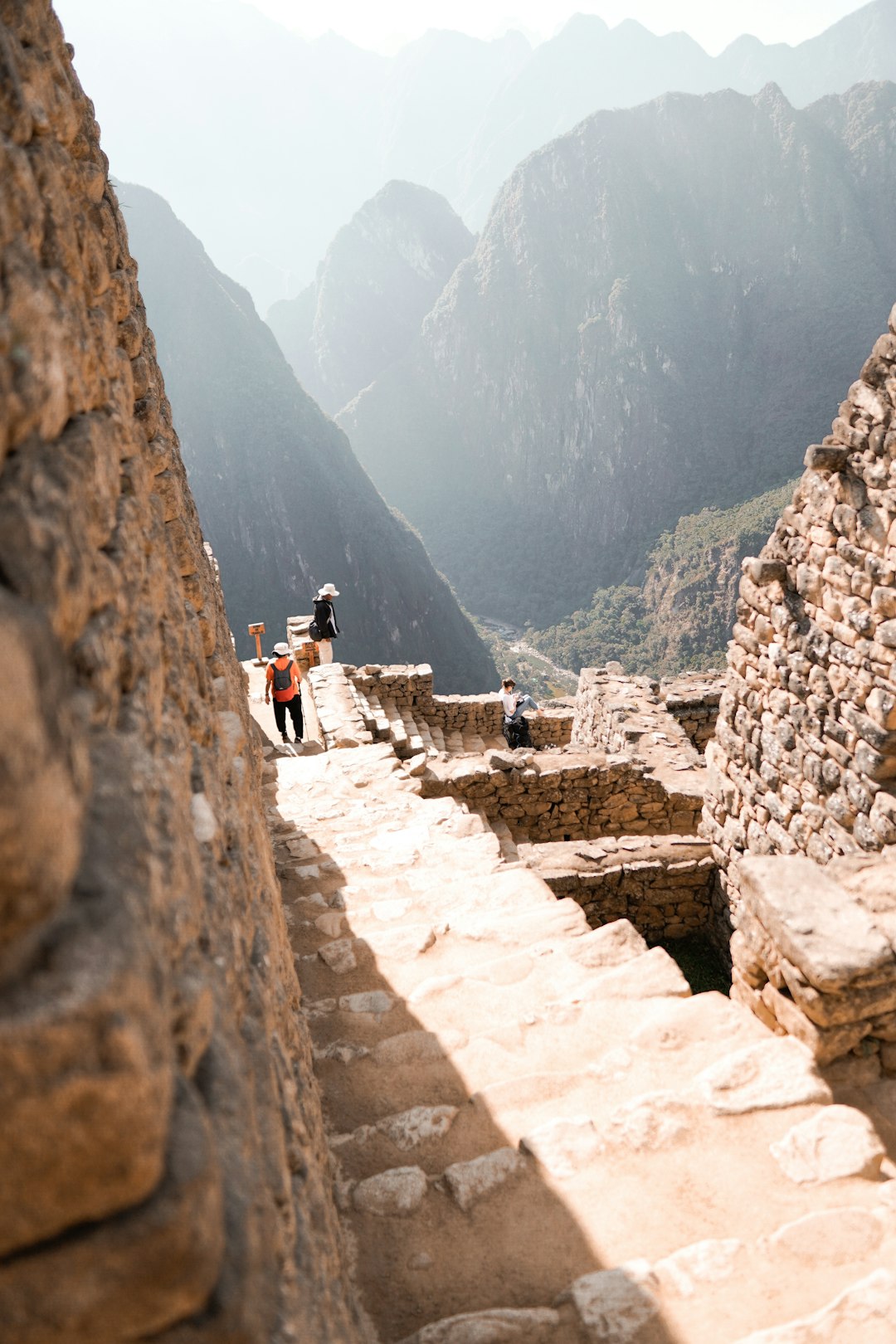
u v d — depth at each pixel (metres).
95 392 1.70
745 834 7.76
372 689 17.11
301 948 4.63
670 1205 2.58
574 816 10.34
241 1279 1.02
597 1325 2.21
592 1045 3.40
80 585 1.18
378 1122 3.07
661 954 3.90
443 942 4.43
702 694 14.90
